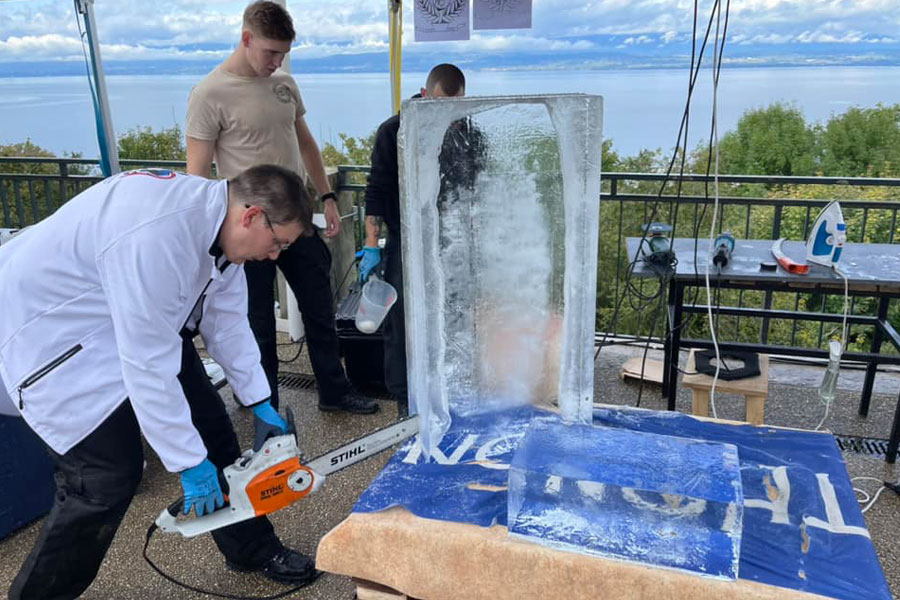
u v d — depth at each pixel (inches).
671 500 53.0
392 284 112.5
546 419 66.5
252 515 62.1
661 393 135.9
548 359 66.9
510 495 55.4
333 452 63.2
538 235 61.8
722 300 216.5
